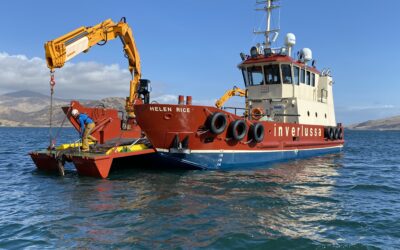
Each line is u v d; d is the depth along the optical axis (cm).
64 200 890
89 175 1216
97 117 1602
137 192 973
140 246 582
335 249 584
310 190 1055
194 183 1105
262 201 888
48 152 1328
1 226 684
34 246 582
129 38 1709
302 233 658
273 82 1756
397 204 905
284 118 1772
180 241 606
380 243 615
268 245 595
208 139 1308
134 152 1258
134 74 1797
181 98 1240
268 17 1862
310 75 1945
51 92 1296
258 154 1504
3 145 3219
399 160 2169
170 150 1267
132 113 1753
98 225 688
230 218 741
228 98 2050
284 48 1716
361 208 853
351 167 1678
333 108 2275
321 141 2064
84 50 1447
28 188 1045
